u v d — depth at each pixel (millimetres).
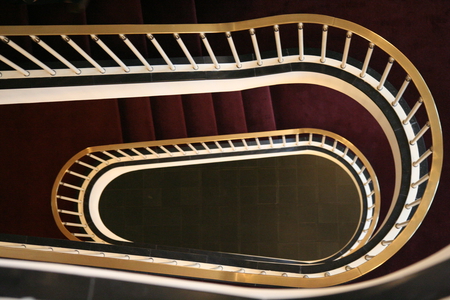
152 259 3041
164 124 4594
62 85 2863
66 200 4812
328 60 3109
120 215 5922
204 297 989
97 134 4695
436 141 2393
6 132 4691
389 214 2959
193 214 5898
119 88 3035
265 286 2471
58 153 4719
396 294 790
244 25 2652
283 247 5805
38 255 2209
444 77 3400
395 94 3049
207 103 4453
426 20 3547
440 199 3062
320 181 5777
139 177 5941
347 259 2727
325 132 3994
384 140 4117
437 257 814
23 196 4723
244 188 5871
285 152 4758
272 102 4348
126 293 926
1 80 2805
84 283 904
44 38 3186
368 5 3656
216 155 4828
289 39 3662
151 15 3785
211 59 3121
